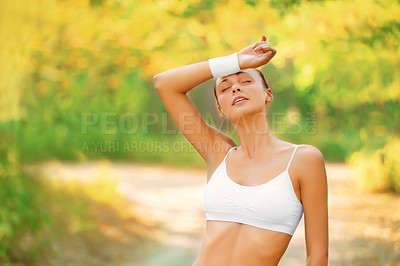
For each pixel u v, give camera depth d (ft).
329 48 67.62
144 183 116.78
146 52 70.38
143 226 70.54
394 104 77.82
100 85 82.69
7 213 46.62
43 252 52.11
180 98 18.28
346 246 56.90
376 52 66.03
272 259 16.22
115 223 69.51
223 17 60.29
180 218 77.66
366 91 79.05
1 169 48.91
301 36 65.00
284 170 16.49
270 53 16.80
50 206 63.41
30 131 64.44
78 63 69.46
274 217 16.16
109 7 59.67
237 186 16.74
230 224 16.69
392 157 88.74
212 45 67.46
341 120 158.40
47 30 57.72
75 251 55.26
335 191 96.68
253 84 17.28
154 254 57.62
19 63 52.24
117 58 72.54
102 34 65.21
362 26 57.31
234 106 17.19
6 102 50.83
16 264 48.65
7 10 50.26
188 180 125.70
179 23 63.26
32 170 63.98
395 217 69.26
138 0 57.62
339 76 79.71
